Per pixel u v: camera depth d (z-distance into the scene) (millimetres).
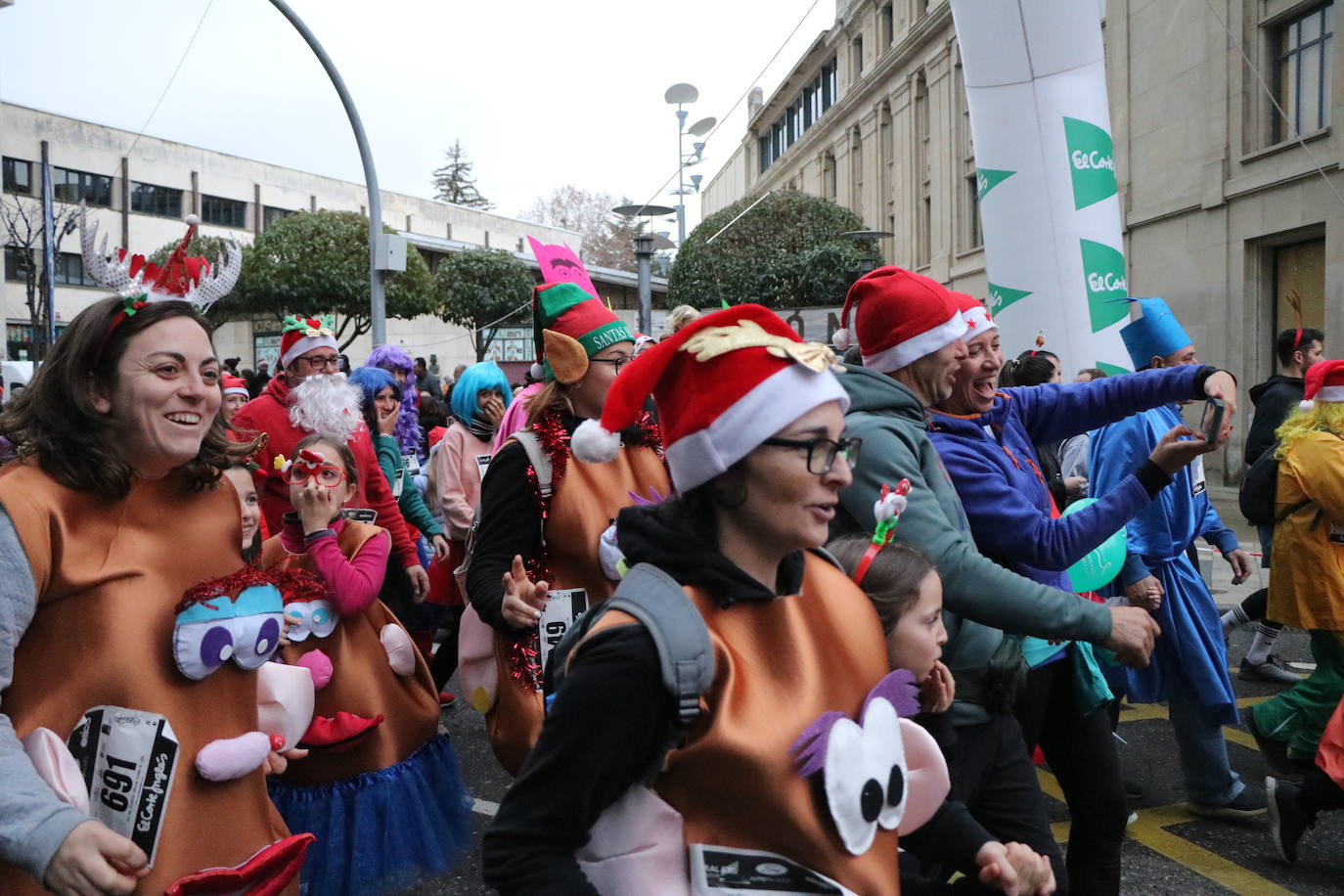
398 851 3066
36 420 1837
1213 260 14305
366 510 4145
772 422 1404
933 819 1730
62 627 1807
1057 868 2334
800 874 1378
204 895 1846
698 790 1361
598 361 3135
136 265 1891
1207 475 14508
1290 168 12719
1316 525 4023
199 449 1952
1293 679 5957
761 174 47094
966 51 7676
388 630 3242
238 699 1985
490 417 5277
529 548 3090
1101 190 7574
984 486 2494
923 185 26844
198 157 44938
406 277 32781
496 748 3148
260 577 1983
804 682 1434
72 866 1610
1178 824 4062
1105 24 16703
